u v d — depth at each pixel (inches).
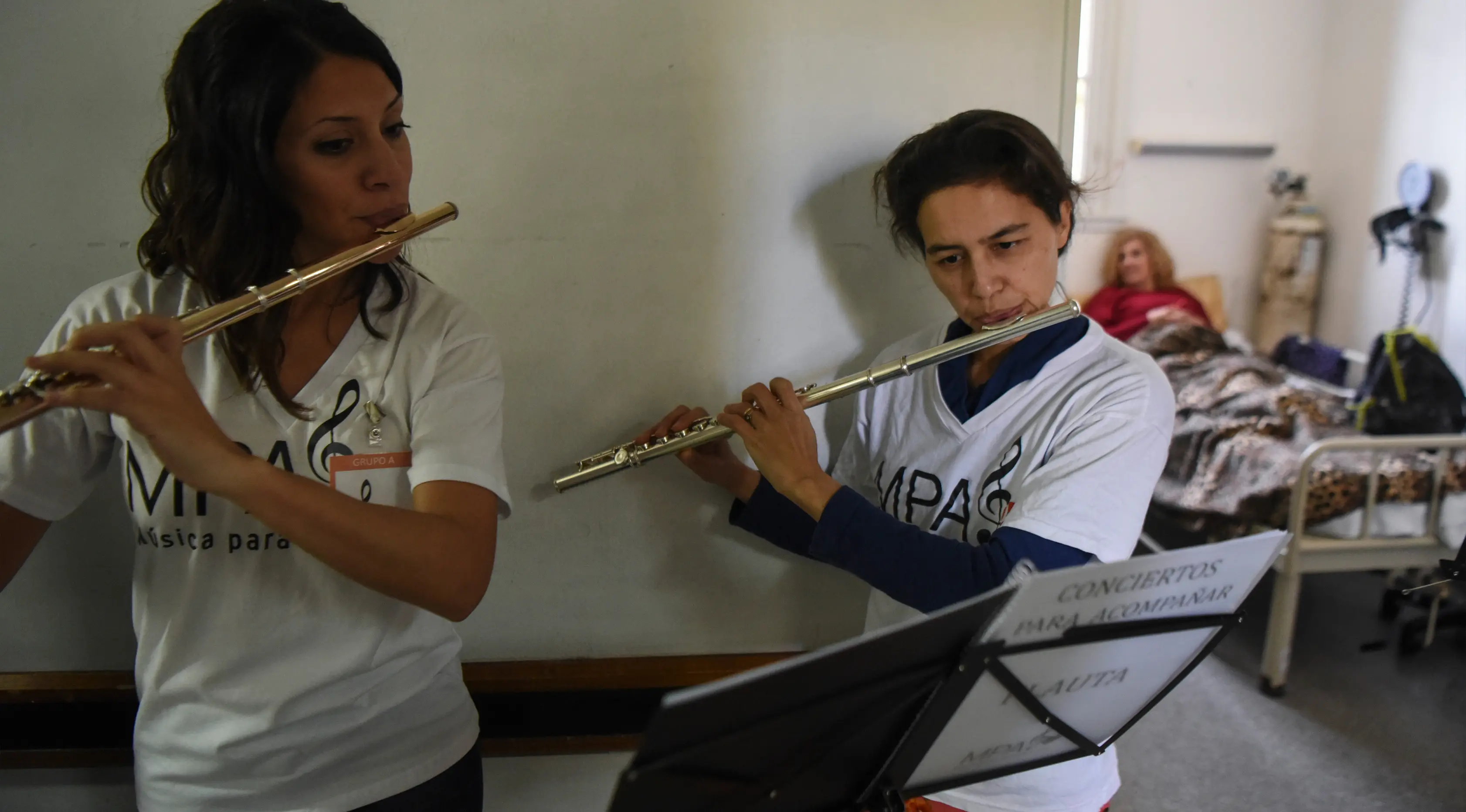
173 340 26.9
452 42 43.1
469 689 48.4
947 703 28.5
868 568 35.4
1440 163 132.1
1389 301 141.5
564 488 44.6
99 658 48.1
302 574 32.5
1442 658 98.2
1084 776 37.5
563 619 49.9
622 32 43.6
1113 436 35.1
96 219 43.9
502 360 46.6
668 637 50.6
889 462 42.1
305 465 32.2
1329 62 150.3
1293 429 108.4
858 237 46.3
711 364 47.4
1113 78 150.3
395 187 31.6
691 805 26.5
